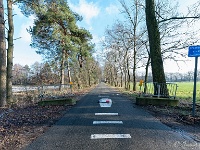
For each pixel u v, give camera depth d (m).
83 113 8.45
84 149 4.10
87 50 34.25
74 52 26.55
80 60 38.41
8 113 8.94
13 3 12.91
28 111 9.45
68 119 7.23
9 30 12.79
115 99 14.41
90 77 58.31
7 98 12.81
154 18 11.70
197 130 5.50
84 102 12.80
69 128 5.86
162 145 4.28
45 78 28.53
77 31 27.12
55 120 7.14
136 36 25.53
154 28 11.66
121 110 9.11
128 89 32.84
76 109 9.73
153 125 6.08
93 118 7.27
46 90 16.56
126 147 4.17
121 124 6.23
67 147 4.25
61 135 5.16
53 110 9.59
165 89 11.04
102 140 4.65
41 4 14.34
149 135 5.02
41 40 25.20
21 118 7.65
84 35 28.59
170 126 5.96
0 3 11.20
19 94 18.45
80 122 6.64
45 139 4.87
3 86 11.45
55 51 26.27
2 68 11.43
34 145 4.45
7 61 12.93
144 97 11.06
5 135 5.32
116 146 4.23
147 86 12.48
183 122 6.47
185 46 18.12
